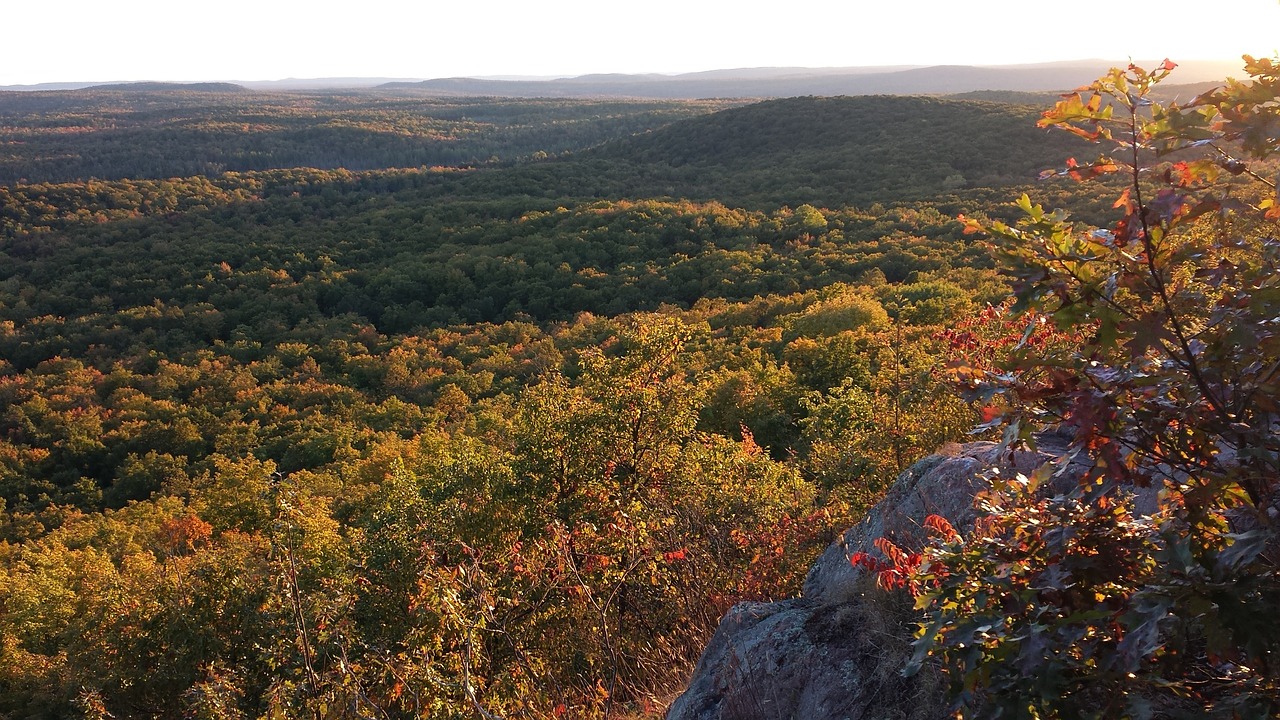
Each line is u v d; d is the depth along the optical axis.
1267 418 1.40
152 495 36.28
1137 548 1.58
